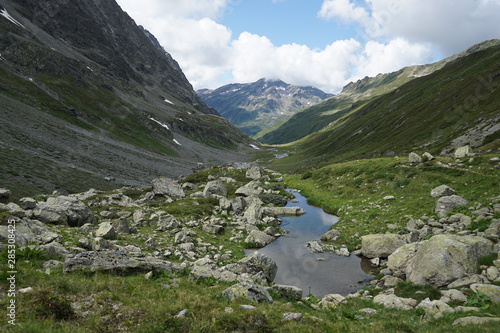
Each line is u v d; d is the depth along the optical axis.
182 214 43.22
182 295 12.02
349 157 115.06
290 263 26.94
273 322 10.14
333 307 15.37
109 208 42.22
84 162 96.25
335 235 33.91
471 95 98.44
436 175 43.22
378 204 41.50
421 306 14.83
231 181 85.00
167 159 159.38
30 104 134.38
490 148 55.91
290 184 77.81
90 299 10.64
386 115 164.25
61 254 16.19
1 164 62.84
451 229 25.62
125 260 14.95
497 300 13.75
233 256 28.00
